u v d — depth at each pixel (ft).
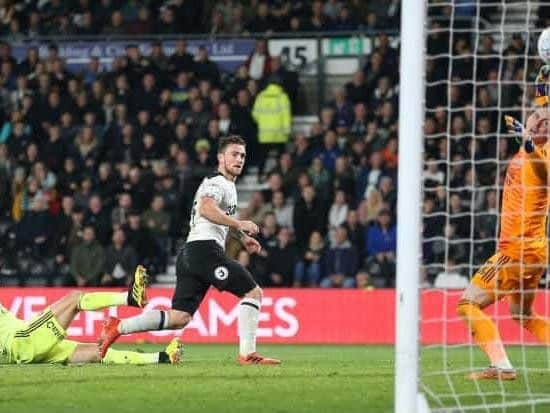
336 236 188.44
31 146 213.25
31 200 208.64
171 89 218.38
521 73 202.80
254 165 214.28
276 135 213.46
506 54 203.92
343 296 171.83
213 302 171.94
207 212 112.16
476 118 199.62
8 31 238.89
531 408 87.15
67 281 194.29
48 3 238.07
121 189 203.21
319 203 194.90
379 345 167.63
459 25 211.20
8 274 201.05
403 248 81.15
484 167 192.34
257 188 214.07
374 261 187.73
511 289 103.19
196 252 114.93
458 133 195.62
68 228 200.13
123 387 95.40
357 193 198.90
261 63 217.56
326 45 224.94
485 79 204.44
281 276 188.65
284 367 114.11
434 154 194.49
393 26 224.12
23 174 211.41
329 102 220.43
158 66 219.20
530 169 100.63
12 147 214.90
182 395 91.61
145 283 111.65
